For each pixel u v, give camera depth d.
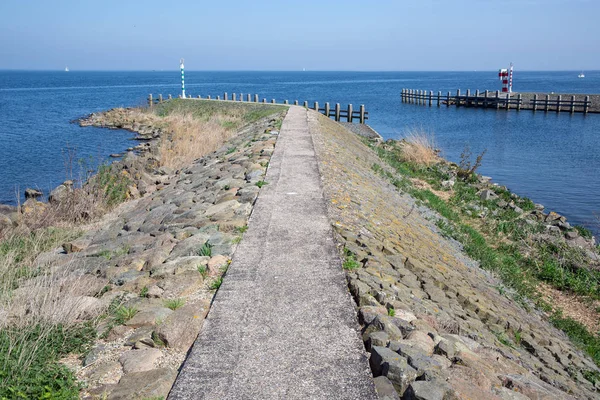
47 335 4.52
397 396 3.64
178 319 4.68
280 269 5.90
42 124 41.22
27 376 3.95
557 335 8.57
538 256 12.41
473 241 12.75
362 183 12.79
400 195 14.98
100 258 7.97
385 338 4.34
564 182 22.28
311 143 15.87
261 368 3.95
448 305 6.54
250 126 26.25
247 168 12.02
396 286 6.01
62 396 3.71
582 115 47.59
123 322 4.96
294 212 8.23
